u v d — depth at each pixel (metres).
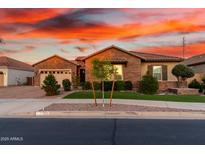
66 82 27.73
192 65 38.81
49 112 13.96
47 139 8.45
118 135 9.02
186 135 9.07
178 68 26.88
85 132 9.47
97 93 23.92
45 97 21.77
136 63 28.64
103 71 16.03
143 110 14.44
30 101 18.88
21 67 41.41
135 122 11.59
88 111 14.06
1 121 11.76
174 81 28.81
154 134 9.20
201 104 17.00
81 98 20.53
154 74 29.53
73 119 12.35
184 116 13.43
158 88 26.38
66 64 33.91
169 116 13.41
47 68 34.12
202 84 26.28
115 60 28.05
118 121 11.82
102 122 11.55
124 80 28.52
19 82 41.34
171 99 19.75
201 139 8.54
